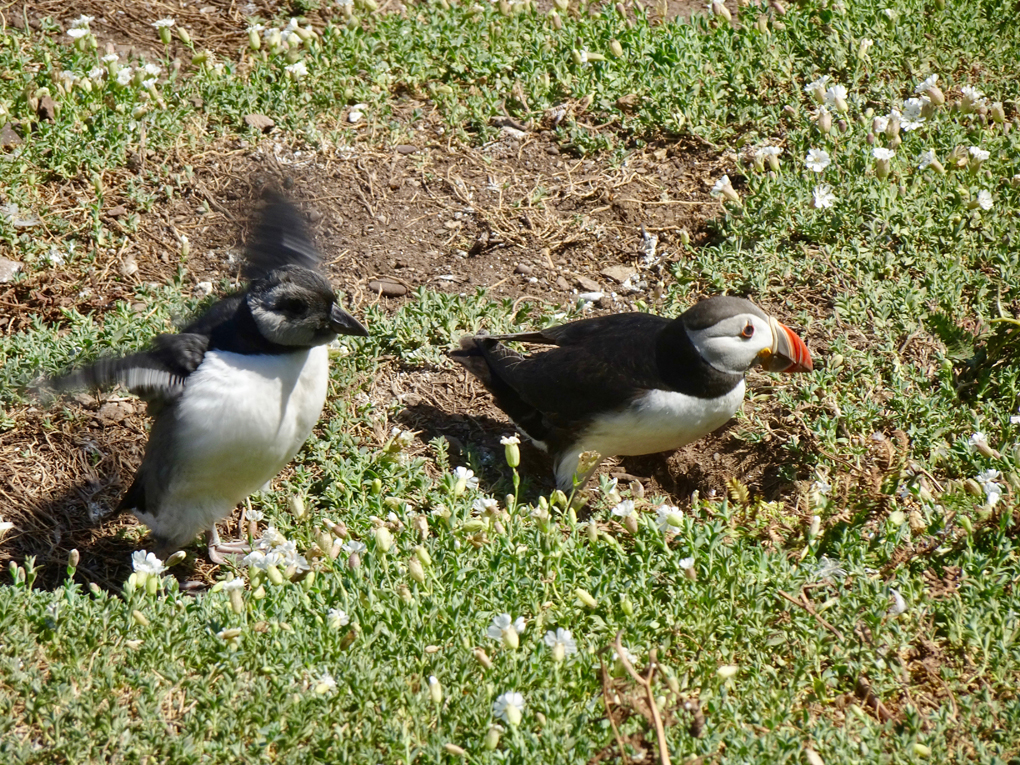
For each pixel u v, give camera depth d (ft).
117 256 40.93
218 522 32.60
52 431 34.86
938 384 34.81
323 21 52.47
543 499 29.37
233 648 24.71
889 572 27.32
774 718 23.34
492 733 22.13
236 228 42.14
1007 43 47.67
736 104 45.88
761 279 38.81
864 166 41.73
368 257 41.86
